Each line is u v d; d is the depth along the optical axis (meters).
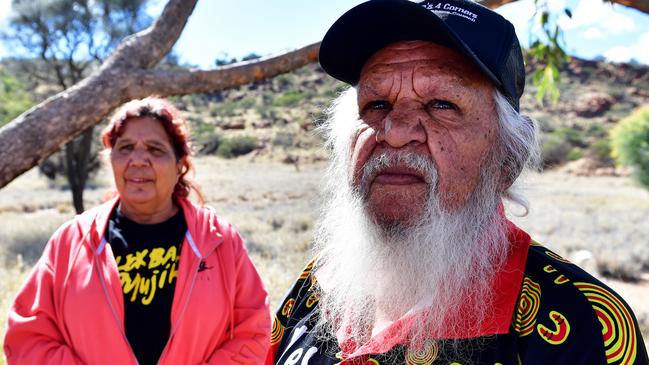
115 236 2.46
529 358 1.06
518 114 1.31
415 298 1.23
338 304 1.42
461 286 1.19
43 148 1.96
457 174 1.20
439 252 1.17
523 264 1.19
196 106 72.50
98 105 2.04
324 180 1.64
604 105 75.69
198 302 2.35
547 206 25.02
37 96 19.66
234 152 57.66
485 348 1.12
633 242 15.00
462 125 1.22
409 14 1.19
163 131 2.61
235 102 73.81
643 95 81.69
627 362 1.01
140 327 2.30
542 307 1.09
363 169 1.28
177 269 2.42
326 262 1.57
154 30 2.19
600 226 18.41
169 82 2.14
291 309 1.65
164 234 2.50
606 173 51.72
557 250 13.33
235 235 2.65
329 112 1.68
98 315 2.27
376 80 1.28
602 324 1.03
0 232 13.46
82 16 15.95
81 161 16.28
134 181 2.48
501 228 1.25
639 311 7.86
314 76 80.81
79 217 2.52
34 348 2.26
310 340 1.46
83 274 2.32
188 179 2.82
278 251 10.39
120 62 2.11
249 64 2.25
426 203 1.19
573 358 1.02
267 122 66.00
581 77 88.25
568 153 58.03
